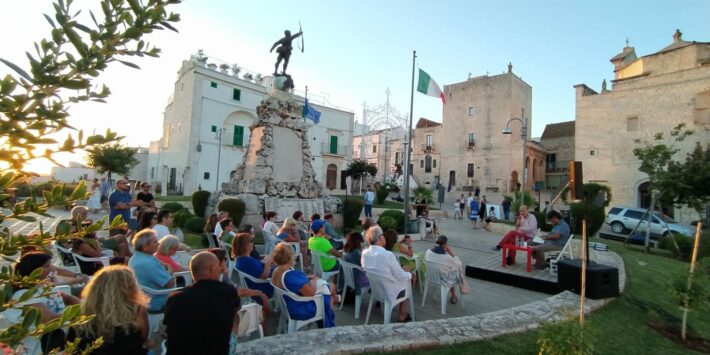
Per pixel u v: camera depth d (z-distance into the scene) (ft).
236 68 114.21
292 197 45.57
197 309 9.46
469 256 36.32
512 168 131.13
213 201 46.44
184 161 102.17
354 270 18.99
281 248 15.19
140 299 9.23
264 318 15.71
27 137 3.96
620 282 23.54
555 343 12.01
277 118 46.03
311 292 14.48
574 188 19.36
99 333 8.25
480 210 68.95
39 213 4.43
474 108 142.31
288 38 48.52
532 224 30.35
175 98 114.01
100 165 82.74
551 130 159.53
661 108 88.84
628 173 92.58
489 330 15.15
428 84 55.83
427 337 14.03
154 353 12.92
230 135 107.96
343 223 50.88
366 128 192.65
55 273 14.49
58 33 3.97
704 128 82.53
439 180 151.23
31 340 9.73
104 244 20.57
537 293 23.86
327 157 131.64
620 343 15.56
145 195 32.40
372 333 13.92
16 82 3.82
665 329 18.12
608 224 69.97
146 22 4.29
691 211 80.89
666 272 29.89
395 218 49.75
